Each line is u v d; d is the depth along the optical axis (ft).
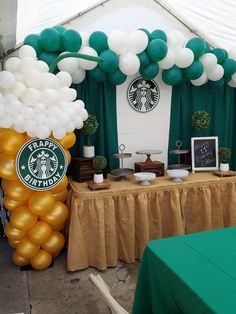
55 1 7.65
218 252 4.45
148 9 9.36
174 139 10.30
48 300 6.71
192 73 8.90
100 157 8.04
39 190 6.99
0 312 6.32
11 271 7.91
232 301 3.24
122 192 7.80
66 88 7.17
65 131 6.94
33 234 7.37
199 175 9.22
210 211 8.61
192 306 3.49
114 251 7.93
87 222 7.73
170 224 8.44
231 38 9.67
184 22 9.68
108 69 8.08
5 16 6.41
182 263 4.12
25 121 6.44
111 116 9.48
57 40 7.55
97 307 6.47
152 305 4.73
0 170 6.83
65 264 8.22
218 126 10.67
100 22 9.04
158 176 9.19
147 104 9.86
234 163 11.16
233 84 10.06
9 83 6.13
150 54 8.36
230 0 8.21
